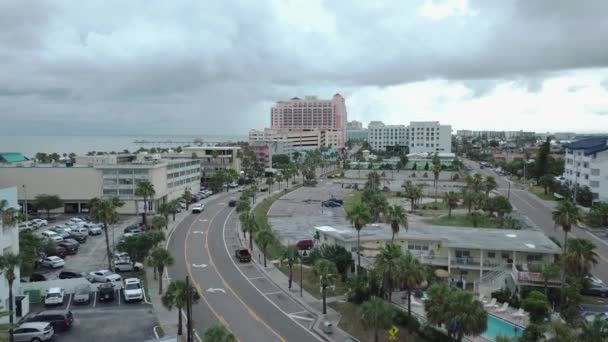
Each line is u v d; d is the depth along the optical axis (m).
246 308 56.53
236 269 73.56
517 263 63.78
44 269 72.50
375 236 71.81
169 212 110.00
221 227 106.25
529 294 54.00
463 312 38.31
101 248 86.38
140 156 162.88
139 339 46.84
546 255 64.81
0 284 52.16
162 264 61.84
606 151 127.44
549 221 109.62
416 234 71.62
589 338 34.84
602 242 89.69
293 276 69.62
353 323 51.12
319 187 186.62
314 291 62.72
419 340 46.22
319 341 47.28
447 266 66.81
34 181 122.38
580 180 138.88
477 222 104.19
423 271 47.81
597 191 128.75
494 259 66.19
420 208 128.62
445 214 119.44
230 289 63.75
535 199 144.38
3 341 40.44
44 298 58.53
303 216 121.06
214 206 137.00
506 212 106.25
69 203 124.19
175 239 93.88
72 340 46.44
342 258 68.25
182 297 47.34
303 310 56.06
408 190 127.81
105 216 70.69
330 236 75.69
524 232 74.25
